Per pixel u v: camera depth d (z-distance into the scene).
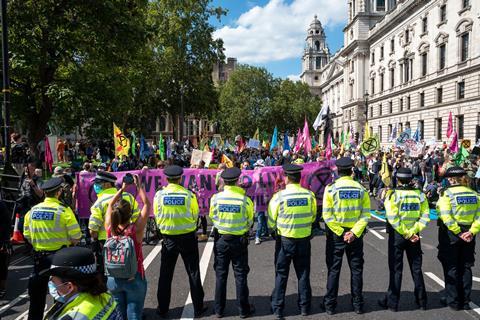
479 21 37.56
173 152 20.48
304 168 10.22
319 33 136.25
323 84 119.44
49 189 5.00
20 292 6.37
